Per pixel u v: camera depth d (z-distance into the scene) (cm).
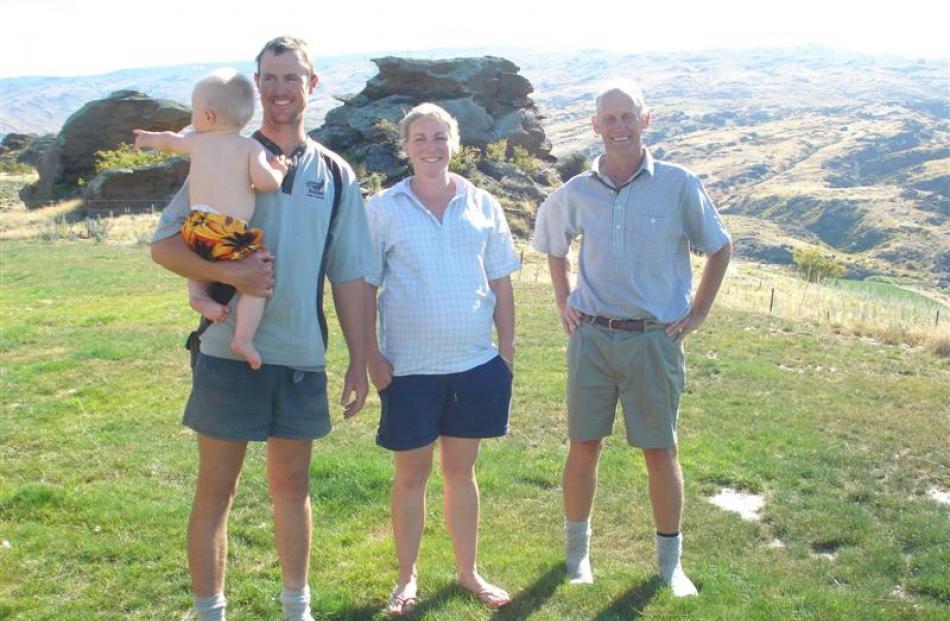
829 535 609
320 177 407
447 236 459
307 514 434
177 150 388
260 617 466
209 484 406
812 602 493
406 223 456
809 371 1211
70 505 610
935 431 900
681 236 490
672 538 508
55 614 464
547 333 1380
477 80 5119
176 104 4950
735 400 1010
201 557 405
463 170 4375
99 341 1236
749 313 1698
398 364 459
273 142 405
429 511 620
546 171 4891
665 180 481
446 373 459
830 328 1634
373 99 5100
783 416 941
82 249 2588
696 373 1144
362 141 4594
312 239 402
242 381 395
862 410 977
